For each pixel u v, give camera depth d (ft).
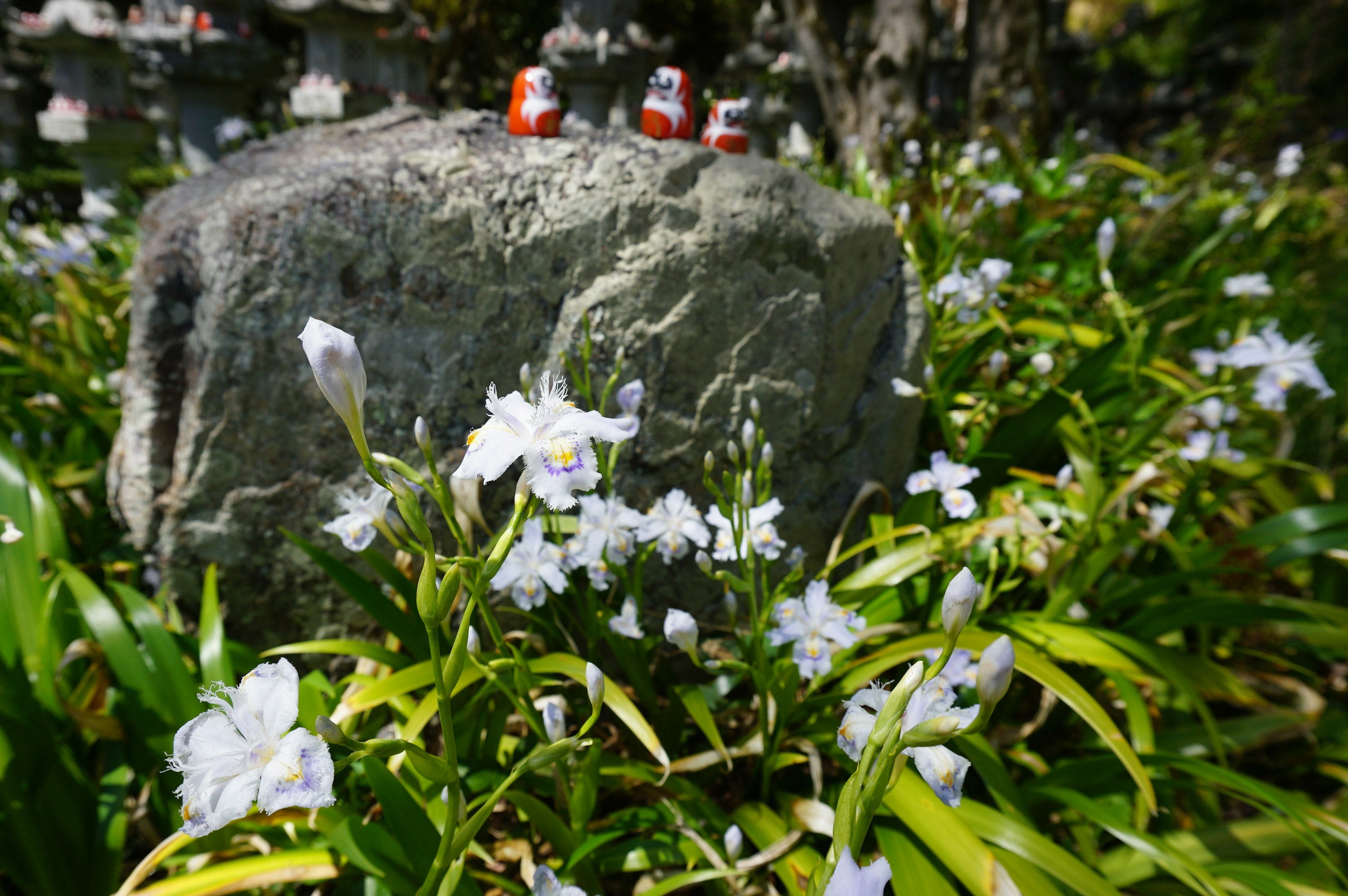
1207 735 2.10
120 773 1.80
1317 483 2.88
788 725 1.94
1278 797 1.63
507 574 1.78
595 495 1.87
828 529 2.43
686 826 1.72
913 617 2.21
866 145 5.85
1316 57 14.02
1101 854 1.91
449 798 1.15
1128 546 2.53
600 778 1.89
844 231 2.34
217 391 2.05
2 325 3.64
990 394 2.43
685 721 2.02
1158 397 3.37
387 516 1.68
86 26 8.21
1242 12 18.99
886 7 5.57
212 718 0.99
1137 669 1.92
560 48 9.36
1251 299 4.28
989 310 2.76
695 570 2.24
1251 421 3.51
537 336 2.18
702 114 7.58
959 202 4.28
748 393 2.25
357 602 2.07
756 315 2.24
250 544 2.12
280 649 1.83
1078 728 2.21
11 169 11.89
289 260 2.03
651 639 2.09
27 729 1.66
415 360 2.13
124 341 3.43
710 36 20.84
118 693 1.90
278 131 8.33
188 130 8.00
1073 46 15.96
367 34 8.26
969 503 2.14
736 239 2.19
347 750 1.12
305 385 2.08
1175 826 1.92
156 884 1.46
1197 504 2.66
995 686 0.86
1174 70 20.40
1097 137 14.71
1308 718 2.14
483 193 2.13
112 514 2.51
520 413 1.15
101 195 7.95
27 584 1.93
